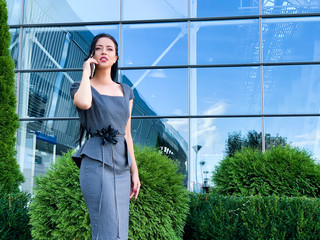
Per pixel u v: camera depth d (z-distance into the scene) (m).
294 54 8.07
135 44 8.30
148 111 8.00
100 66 2.10
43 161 7.79
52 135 7.90
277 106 7.91
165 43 8.27
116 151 2.02
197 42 8.24
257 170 4.89
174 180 3.53
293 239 3.44
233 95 8.01
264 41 8.16
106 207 1.92
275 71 8.04
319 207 3.57
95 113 2.02
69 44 8.33
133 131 7.93
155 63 8.21
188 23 8.30
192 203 4.19
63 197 3.20
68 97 8.03
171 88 8.09
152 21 8.35
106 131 2.00
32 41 8.34
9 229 3.63
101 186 1.93
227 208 3.86
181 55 8.22
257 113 7.89
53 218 3.16
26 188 7.64
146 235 3.23
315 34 8.11
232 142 7.80
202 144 7.84
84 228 3.09
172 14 8.34
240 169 4.93
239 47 8.16
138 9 8.41
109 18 8.41
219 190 5.06
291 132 7.80
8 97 4.97
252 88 8.00
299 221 3.47
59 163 3.47
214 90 8.05
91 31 8.38
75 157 2.05
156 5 8.40
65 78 8.15
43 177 3.45
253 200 3.78
